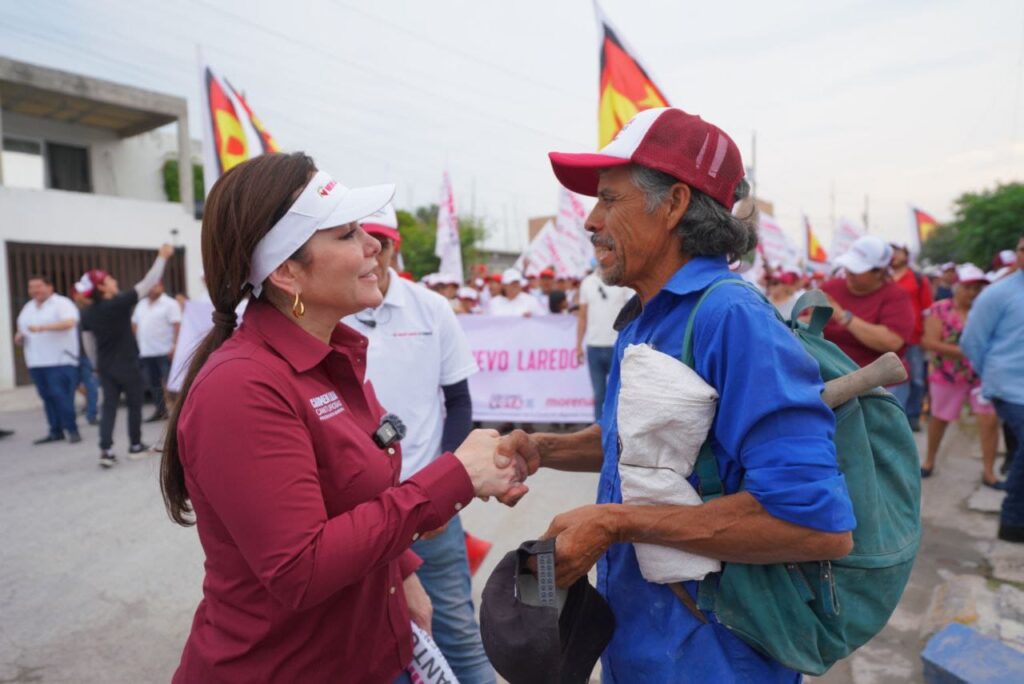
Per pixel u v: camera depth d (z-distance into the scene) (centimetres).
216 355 124
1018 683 238
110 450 659
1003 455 610
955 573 368
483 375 773
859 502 127
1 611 354
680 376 125
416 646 163
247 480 114
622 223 141
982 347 398
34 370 768
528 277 1452
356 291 135
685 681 132
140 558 420
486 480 140
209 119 742
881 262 395
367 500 134
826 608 126
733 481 129
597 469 178
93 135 1655
